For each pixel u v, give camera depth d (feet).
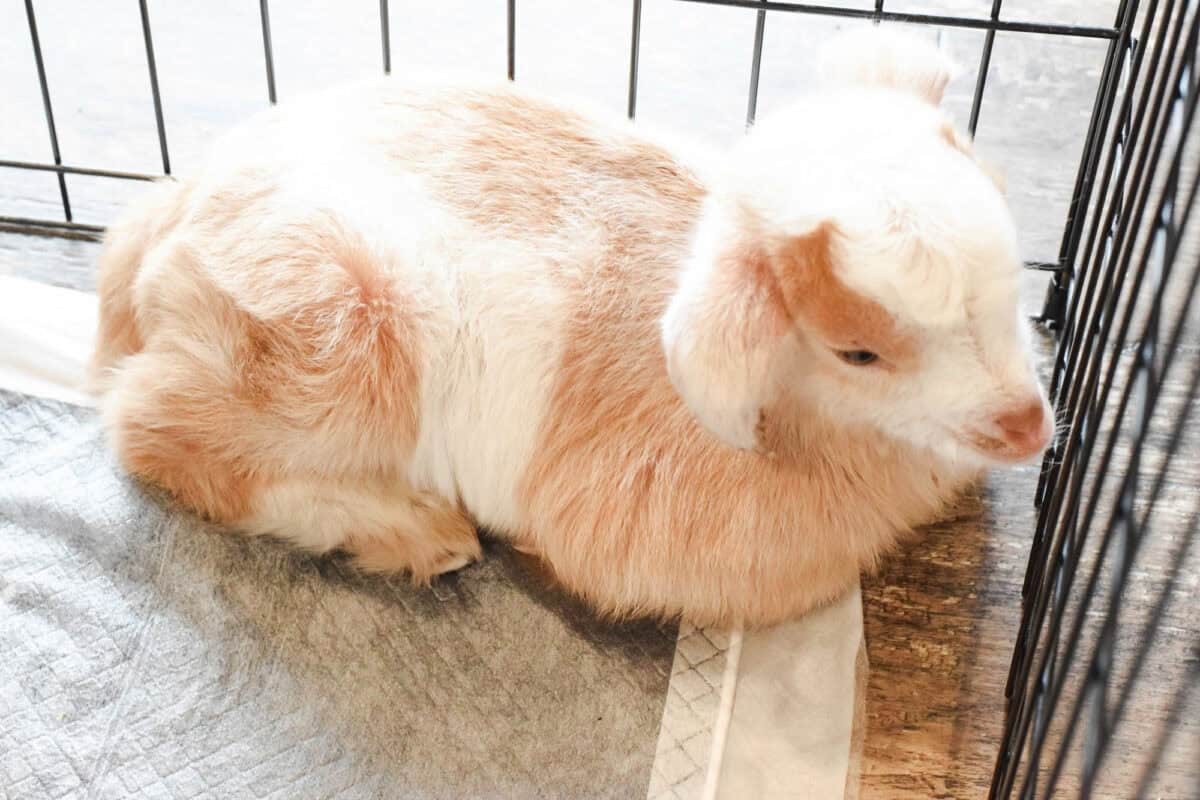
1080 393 2.34
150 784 2.36
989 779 2.39
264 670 2.50
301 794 2.36
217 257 2.52
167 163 3.15
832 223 2.06
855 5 3.78
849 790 2.38
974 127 2.88
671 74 3.68
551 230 2.47
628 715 2.44
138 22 3.90
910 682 2.51
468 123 2.58
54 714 2.43
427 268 2.47
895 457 2.42
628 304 2.43
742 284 2.12
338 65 3.72
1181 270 2.66
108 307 2.75
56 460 2.75
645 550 2.47
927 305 2.04
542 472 2.51
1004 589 2.62
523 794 2.36
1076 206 2.83
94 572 2.60
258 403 2.52
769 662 2.51
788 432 2.35
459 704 2.46
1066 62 3.69
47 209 3.31
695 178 2.49
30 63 3.73
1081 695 1.83
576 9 3.95
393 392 2.49
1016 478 2.78
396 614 2.57
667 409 2.42
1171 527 2.56
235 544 2.65
